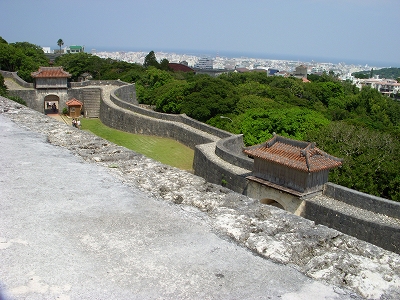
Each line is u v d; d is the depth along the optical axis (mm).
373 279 3756
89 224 4621
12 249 4004
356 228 14430
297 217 4945
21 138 8625
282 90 58969
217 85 44719
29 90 37750
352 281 3725
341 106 68312
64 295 3340
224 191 5770
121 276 3639
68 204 5176
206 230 4621
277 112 35156
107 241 4250
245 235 4473
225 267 3881
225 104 41688
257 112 36062
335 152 26547
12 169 6492
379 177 24469
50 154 7512
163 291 3457
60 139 8688
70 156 7469
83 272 3672
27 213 4848
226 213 5004
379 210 15266
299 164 16047
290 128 33500
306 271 3887
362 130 29859
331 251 4238
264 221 4809
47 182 5961
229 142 24875
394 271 3922
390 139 28578
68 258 3891
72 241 4219
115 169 6770
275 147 17359
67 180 6098
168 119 32969
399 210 14789
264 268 3904
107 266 3785
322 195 16844
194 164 24656
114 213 4957
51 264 3775
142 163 7113
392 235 13547
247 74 76500
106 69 68125
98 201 5320
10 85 40688
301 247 4246
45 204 5141
